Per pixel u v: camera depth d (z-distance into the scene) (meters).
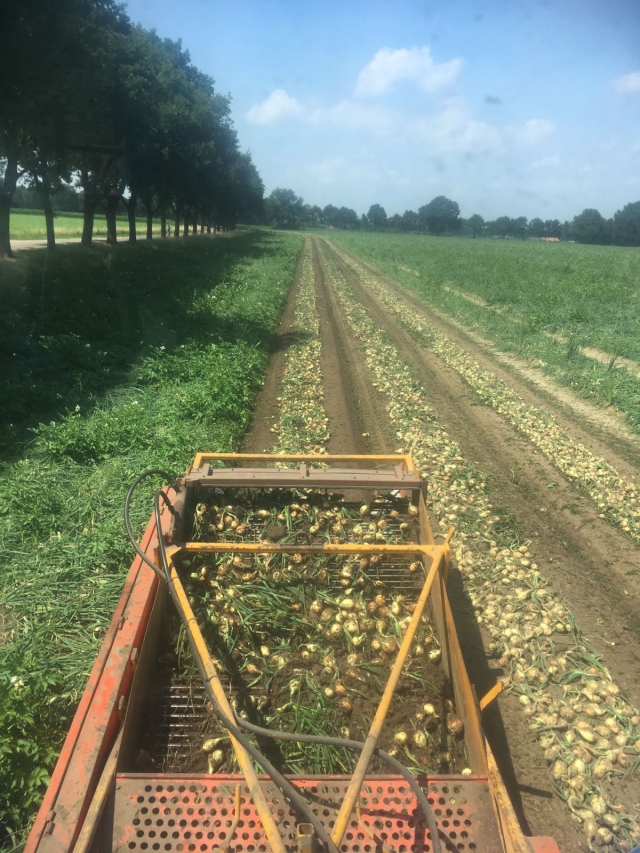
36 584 6.34
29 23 18.84
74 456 9.51
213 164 54.81
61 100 22.33
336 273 43.28
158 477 8.66
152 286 26.52
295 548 4.90
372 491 6.02
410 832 3.02
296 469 6.04
